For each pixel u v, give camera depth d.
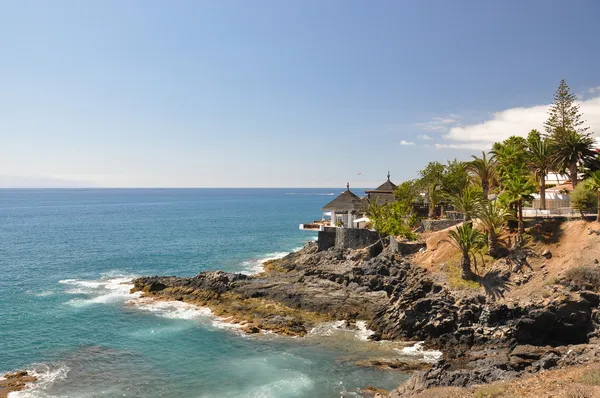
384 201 79.81
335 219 79.69
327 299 48.44
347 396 29.69
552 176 75.19
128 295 55.34
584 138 57.94
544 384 23.52
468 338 37.88
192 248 100.69
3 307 50.56
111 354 37.25
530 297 39.16
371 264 57.22
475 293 42.19
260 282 55.50
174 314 47.50
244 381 32.16
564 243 43.56
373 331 42.03
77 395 30.08
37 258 85.81
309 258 70.44
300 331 42.00
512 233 48.28
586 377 23.27
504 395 22.59
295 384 31.55
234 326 43.75
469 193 55.03
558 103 69.88
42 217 197.62
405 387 28.28
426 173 74.44
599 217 43.66
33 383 31.83
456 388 25.30
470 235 45.22
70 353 37.44
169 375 33.25
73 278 66.88
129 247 101.44
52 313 48.19
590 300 36.59
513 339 36.62
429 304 40.72
